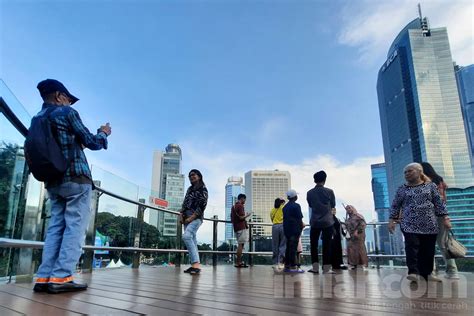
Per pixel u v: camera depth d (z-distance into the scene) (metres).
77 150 2.83
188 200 5.05
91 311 1.89
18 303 2.14
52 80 2.95
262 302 2.30
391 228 4.09
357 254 6.50
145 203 6.41
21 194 3.38
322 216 5.49
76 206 2.77
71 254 2.71
